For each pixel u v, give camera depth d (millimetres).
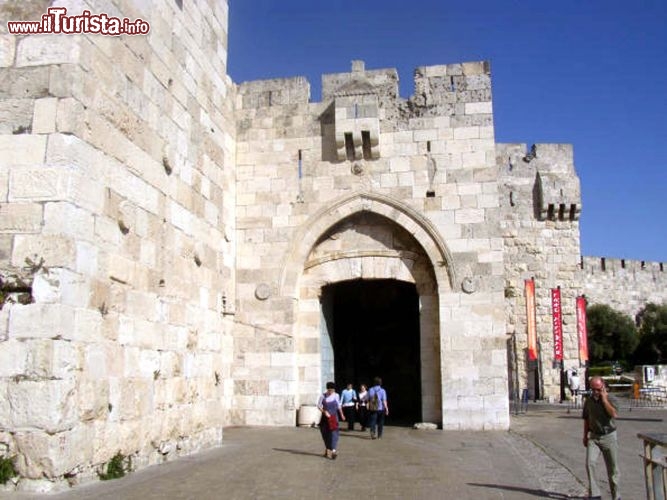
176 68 15961
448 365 22219
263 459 14922
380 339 36375
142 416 13297
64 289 10812
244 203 24469
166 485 11367
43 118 11305
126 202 13086
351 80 24516
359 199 23750
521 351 39312
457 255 22766
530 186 41250
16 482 10266
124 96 13234
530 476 13258
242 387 23422
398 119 23938
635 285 67188
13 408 10383
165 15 15438
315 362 23719
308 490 11359
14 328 10586
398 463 14766
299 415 23078
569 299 40062
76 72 11508
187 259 16094
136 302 13320
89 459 11273
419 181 23438
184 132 16281
